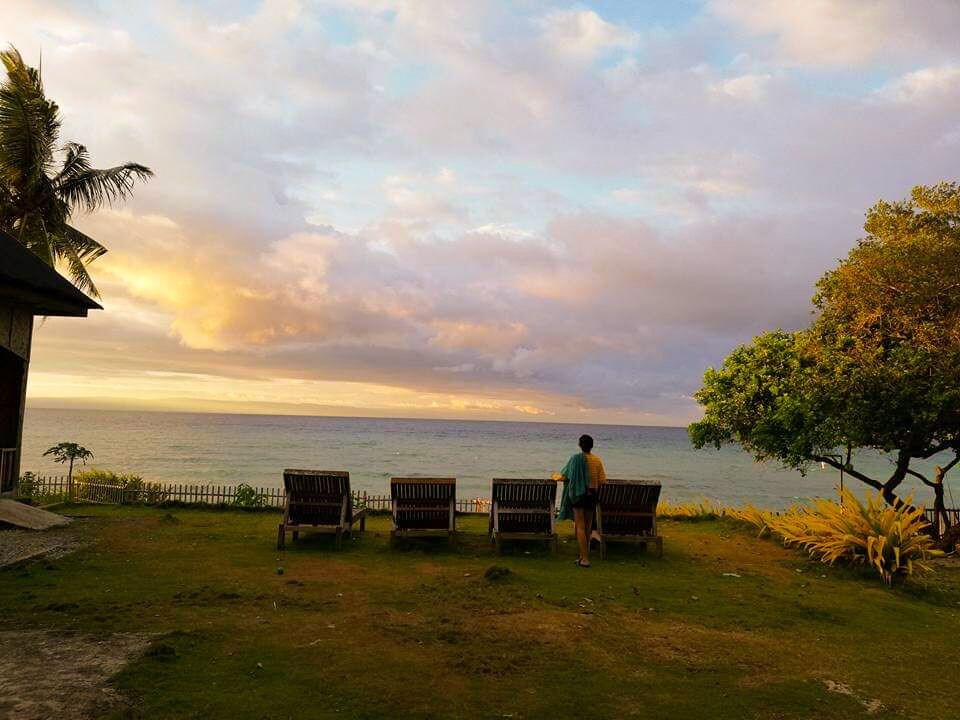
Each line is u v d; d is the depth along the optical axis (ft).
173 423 631.56
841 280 41.65
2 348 38.06
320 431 526.98
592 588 24.22
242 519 39.78
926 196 41.19
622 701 14.10
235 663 15.39
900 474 42.93
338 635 17.79
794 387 41.37
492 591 23.07
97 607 19.61
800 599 24.00
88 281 73.56
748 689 15.05
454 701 13.75
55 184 68.18
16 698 12.97
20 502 37.83
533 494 31.63
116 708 12.65
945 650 18.83
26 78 65.98
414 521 32.48
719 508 49.06
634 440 517.96
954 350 36.11
